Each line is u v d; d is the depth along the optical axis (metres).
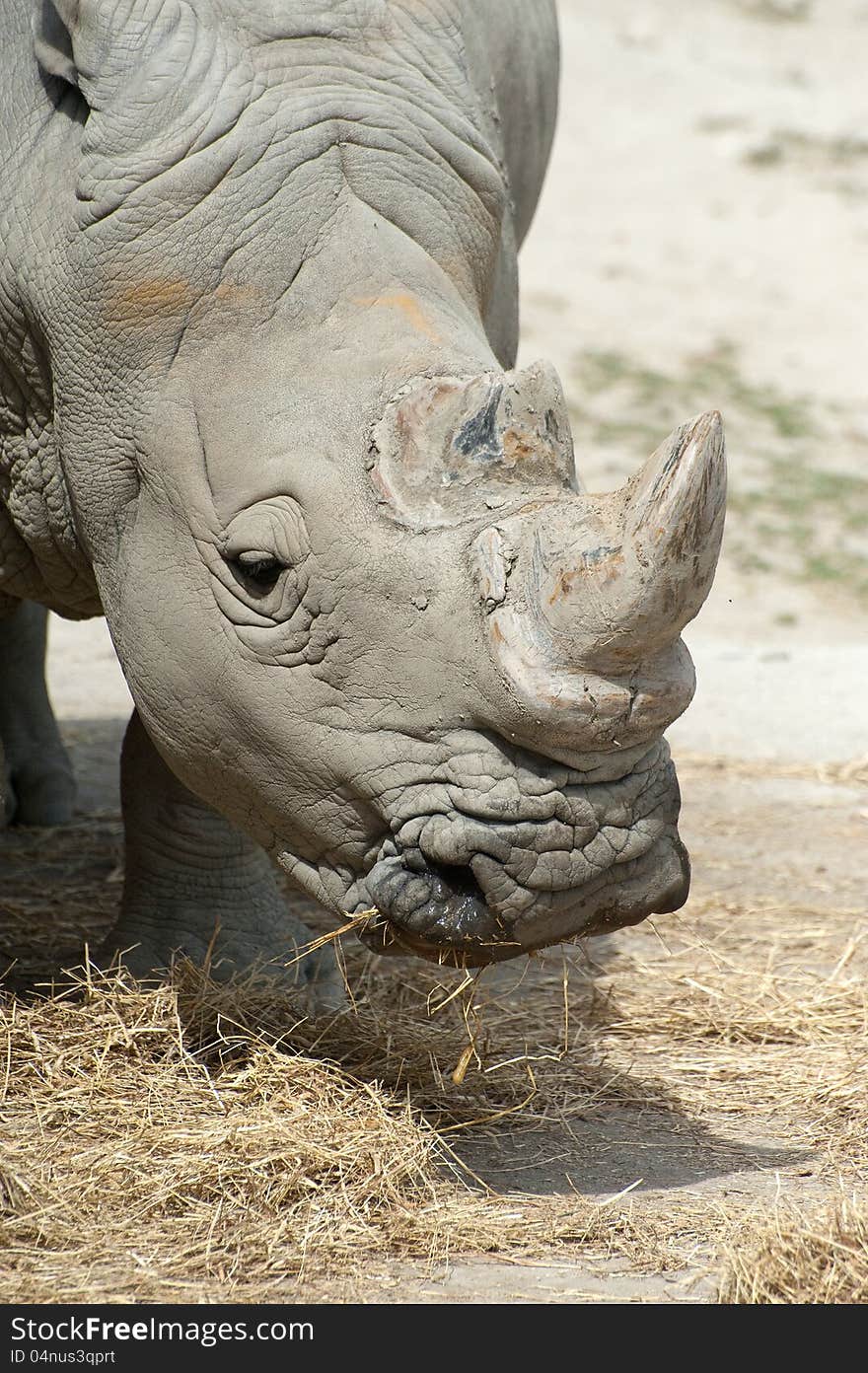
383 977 12.80
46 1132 9.70
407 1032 11.66
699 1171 10.17
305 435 8.99
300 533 8.88
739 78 55.91
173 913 12.16
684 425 7.73
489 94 12.23
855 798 19.39
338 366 9.16
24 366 10.36
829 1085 11.47
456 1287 8.55
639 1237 9.20
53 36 10.02
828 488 35.00
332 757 8.96
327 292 9.38
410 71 10.09
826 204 48.81
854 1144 10.63
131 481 9.73
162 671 9.67
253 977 11.59
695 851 17.27
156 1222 8.97
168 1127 9.72
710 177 50.00
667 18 58.91
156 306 9.50
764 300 44.09
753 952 14.28
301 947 12.27
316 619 8.88
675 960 13.98
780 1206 9.56
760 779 20.02
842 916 15.33
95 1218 8.95
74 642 25.11
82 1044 10.57
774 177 50.16
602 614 7.91
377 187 9.70
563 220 47.03
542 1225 9.30
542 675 8.08
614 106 53.12
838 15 60.91
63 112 10.10
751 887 16.17
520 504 8.37
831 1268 8.65
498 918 8.67
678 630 8.05
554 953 13.94
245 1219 9.04
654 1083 11.52
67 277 9.76
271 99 9.62
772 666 25.25
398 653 8.60
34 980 12.26
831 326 43.09
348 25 9.96
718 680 24.36
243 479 9.12
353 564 8.67
